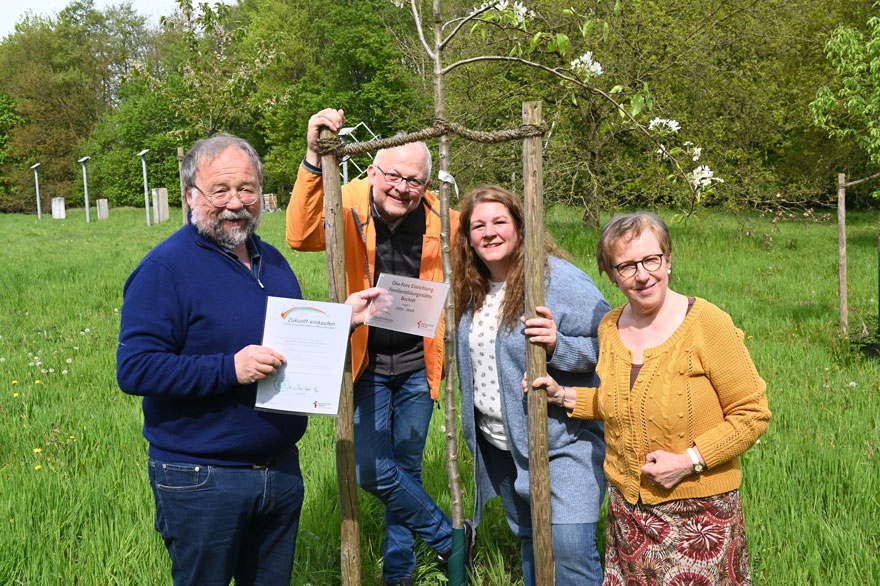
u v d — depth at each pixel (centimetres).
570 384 265
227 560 223
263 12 3988
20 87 5025
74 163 4950
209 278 216
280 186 4244
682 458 217
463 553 261
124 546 313
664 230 226
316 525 344
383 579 319
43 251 1559
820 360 619
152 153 4672
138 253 1480
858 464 375
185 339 214
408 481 300
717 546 221
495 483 293
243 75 1074
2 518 325
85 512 343
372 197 296
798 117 1883
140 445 436
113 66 5409
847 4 1928
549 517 232
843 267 704
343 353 205
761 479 367
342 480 234
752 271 1156
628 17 1316
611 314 247
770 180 1548
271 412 220
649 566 226
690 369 220
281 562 239
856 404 495
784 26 1550
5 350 671
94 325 791
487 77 1426
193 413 213
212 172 212
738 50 1580
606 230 229
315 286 1008
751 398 217
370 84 3306
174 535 220
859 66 885
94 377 589
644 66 1382
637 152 1443
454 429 248
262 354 203
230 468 216
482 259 270
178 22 1048
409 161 274
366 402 296
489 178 1402
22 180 4816
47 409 498
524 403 258
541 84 1387
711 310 223
